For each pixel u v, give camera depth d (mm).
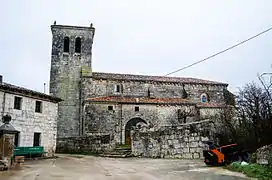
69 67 40594
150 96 39031
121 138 33906
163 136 23984
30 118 24375
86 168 16547
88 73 39094
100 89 38094
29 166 17516
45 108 26250
